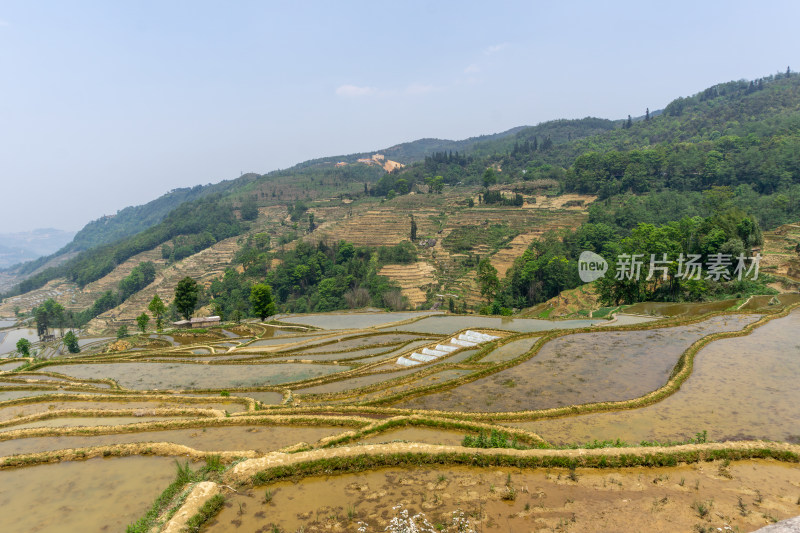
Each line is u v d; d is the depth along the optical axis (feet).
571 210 490.49
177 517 43.39
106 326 449.06
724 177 465.47
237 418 75.72
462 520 41.57
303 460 53.72
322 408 81.46
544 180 633.61
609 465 53.57
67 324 474.08
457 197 647.15
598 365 105.40
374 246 495.41
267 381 119.85
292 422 74.28
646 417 74.18
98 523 47.57
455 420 71.56
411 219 548.72
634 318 182.70
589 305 270.87
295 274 438.40
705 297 231.71
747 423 70.28
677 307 207.41
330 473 52.60
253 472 51.62
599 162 558.97
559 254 358.43
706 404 78.74
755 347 114.32
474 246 449.48
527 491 48.14
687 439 65.00
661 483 49.85
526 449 57.11
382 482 50.67
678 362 102.68
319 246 477.36
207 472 53.72
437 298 355.56
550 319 194.39
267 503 46.73
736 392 84.17
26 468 61.21
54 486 55.77
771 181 430.61
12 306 620.90
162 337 211.82
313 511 45.14
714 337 123.13
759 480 51.03
